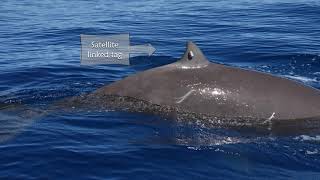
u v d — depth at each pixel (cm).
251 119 1296
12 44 2506
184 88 1350
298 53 2150
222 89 1331
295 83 1345
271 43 2361
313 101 1308
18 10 3700
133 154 1175
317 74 1850
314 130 1257
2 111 1402
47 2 4144
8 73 1861
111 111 1381
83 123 1331
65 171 1103
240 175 1085
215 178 1073
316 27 2759
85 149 1201
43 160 1148
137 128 1298
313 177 1079
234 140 1231
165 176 1082
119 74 1858
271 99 1310
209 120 1307
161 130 1283
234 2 3806
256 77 1349
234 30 2717
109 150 1195
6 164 1130
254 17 3117
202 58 1382
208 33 2658
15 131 1277
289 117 1292
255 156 1162
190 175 1085
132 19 3166
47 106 1436
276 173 1094
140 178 1074
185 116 1322
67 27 2934
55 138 1253
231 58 2127
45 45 2469
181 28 2817
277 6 3506
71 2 4116
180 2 3919
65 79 1772
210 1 3916
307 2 3625
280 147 1197
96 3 4016
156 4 3856
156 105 1352
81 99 1441
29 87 1669
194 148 1198
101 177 1078
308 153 1173
